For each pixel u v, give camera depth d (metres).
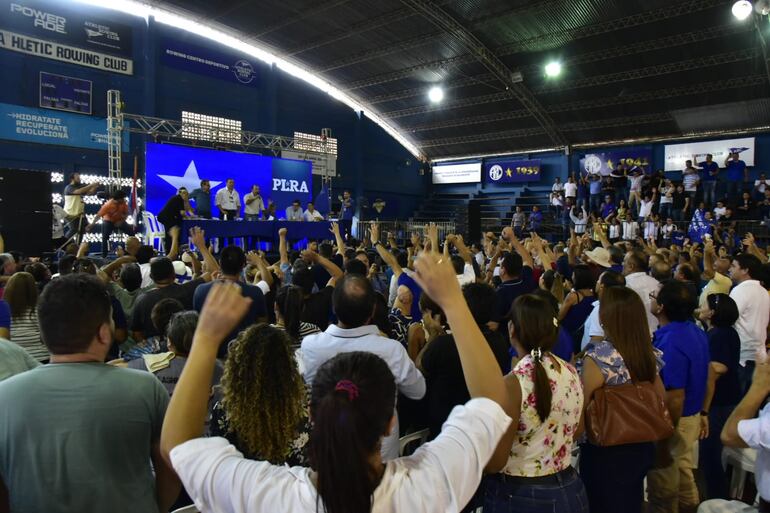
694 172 16.89
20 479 1.41
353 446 0.98
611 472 2.22
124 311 4.12
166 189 15.15
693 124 18.28
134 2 16.09
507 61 17.27
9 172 8.13
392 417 1.09
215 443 1.12
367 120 23.33
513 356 2.93
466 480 1.07
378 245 4.74
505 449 1.84
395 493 1.02
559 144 21.44
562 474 1.94
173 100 17.41
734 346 3.17
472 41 16.05
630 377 2.22
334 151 21.12
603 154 20.78
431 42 16.59
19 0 14.10
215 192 16.11
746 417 1.74
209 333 1.14
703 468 3.21
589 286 4.09
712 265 4.95
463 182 24.72
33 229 8.38
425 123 22.89
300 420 1.64
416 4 14.35
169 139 17.14
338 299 2.41
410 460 1.10
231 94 18.92
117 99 14.59
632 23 14.18
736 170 17.11
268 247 10.14
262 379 1.55
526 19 14.79
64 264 4.55
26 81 14.32
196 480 1.06
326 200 17.08
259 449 1.55
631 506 2.21
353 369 1.08
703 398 2.89
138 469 1.50
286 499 1.03
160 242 13.73
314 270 5.48
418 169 25.77
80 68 15.31
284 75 20.38
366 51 17.98
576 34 15.16
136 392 1.51
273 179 17.47
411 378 2.41
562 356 2.95
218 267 4.29
